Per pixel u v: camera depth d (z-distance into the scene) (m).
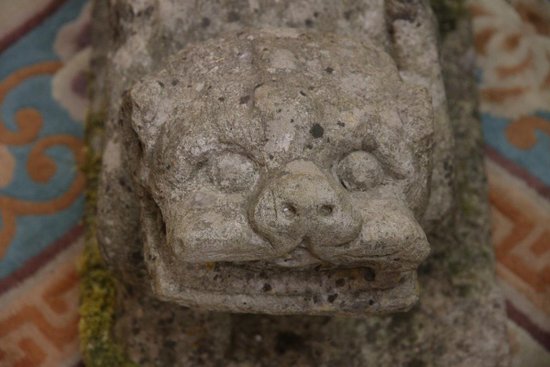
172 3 0.82
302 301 0.75
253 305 0.74
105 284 0.98
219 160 0.69
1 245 1.06
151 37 0.82
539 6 1.11
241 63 0.72
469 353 0.95
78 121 1.11
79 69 1.12
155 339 0.93
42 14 1.14
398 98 0.72
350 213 0.66
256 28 0.76
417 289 0.76
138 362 0.94
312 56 0.72
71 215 1.07
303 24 0.82
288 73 0.71
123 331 0.94
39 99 1.11
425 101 0.72
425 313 0.95
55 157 1.09
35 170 1.09
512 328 1.03
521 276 1.04
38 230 1.07
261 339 0.93
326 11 0.83
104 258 0.86
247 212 0.67
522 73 1.11
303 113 0.68
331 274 0.75
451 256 0.97
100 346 0.95
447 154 0.83
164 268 0.73
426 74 0.83
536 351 1.02
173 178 0.69
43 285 1.04
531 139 1.09
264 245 0.67
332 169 0.69
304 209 0.65
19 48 1.13
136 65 0.81
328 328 0.94
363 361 0.94
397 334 0.95
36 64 1.12
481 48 1.12
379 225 0.68
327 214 0.66
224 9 0.82
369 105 0.70
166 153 0.69
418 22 0.85
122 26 0.84
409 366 0.94
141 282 0.87
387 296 0.75
